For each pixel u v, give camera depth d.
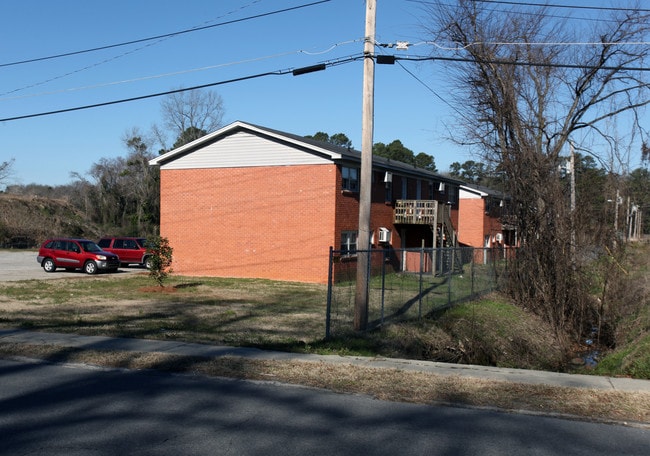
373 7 12.89
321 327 13.64
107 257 28.11
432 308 17.06
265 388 8.04
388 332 13.36
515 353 14.70
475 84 21.31
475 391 8.05
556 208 17.67
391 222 32.50
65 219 61.72
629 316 16.28
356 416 6.79
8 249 49.50
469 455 5.55
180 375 8.77
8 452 5.34
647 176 17.56
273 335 12.40
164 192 29.48
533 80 20.55
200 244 28.67
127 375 8.73
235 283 24.56
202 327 13.30
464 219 46.09
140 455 5.32
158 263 21.39
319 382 8.37
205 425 6.29
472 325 15.53
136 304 17.28
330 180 25.73
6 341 11.01
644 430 6.55
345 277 14.54
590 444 5.99
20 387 7.88
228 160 28.00
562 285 17.20
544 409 7.27
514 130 19.33
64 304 16.94
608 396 7.83
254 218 27.41
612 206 17.45
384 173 31.17
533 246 18.44
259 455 5.38
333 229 25.62
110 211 68.88
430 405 7.42
